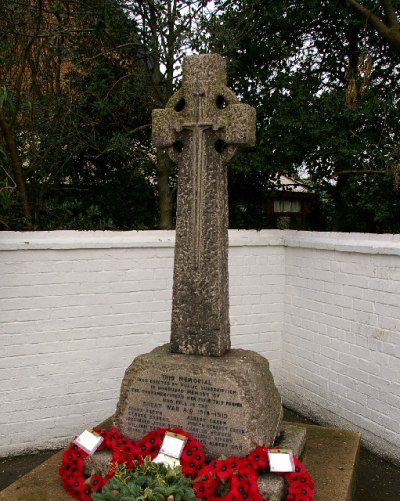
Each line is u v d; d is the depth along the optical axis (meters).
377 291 4.52
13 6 6.14
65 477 3.33
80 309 4.82
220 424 3.27
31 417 4.68
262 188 7.33
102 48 6.86
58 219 6.47
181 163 3.51
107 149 6.51
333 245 4.97
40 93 6.66
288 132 6.45
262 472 3.15
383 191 6.30
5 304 4.54
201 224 3.45
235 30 6.41
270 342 5.79
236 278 5.59
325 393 5.19
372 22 5.47
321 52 7.01
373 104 6.12
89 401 4.90
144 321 5.09
